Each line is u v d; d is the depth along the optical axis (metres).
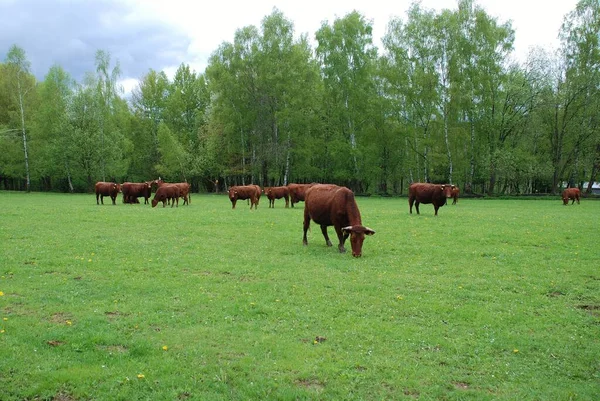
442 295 8.95
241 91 55.91
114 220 21.45
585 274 10.75
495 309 8.15
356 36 54.19
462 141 53.47
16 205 31.34
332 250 13.93
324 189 14.33
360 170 56.62
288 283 9.77
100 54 61.22
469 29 50.41
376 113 53.72
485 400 5.06
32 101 62.34
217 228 18.86
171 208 30.98
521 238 16.08
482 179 58.81
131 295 8.66
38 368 5.53
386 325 7.25
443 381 5.46
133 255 12.56
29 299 8.27
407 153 56.38
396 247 14.31
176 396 5.03
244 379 5.41
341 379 5.44
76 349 6.08
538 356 6.20
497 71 49.66
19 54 57.47
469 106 49.22
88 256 12.29
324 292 9.08
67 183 68.62
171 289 9.12
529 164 49.12
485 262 12.19
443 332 6.99
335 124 56.44
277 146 54.66
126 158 65.19
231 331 6.88
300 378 5.50
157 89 69.94
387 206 34.44
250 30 54.94
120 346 6.31
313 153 57.03
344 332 6.90
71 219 21.50
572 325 7.34
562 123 49.91
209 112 63.09
